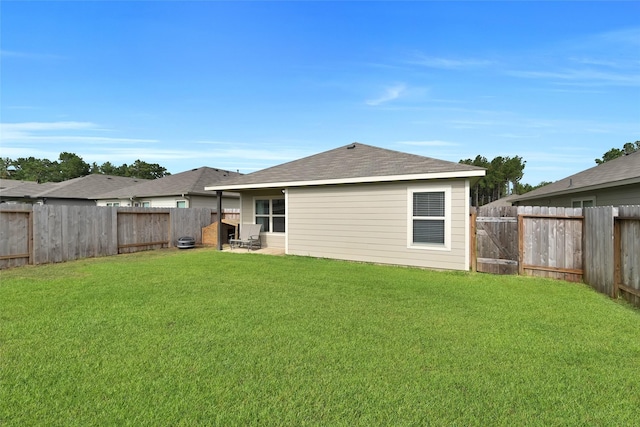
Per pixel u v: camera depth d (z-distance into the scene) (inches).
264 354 125.1
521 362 120.3
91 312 174.2
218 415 89.4
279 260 368.8
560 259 274.4
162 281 252.2
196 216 563.8
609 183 380.2
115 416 88.5
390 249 353.1
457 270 315.3
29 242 344.2
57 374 109.3
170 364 117.0
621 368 116.2
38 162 2185.0
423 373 111.8
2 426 84.0
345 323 159.5
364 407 93.2
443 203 325.4
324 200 396.8
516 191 2244.1
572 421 87.9
